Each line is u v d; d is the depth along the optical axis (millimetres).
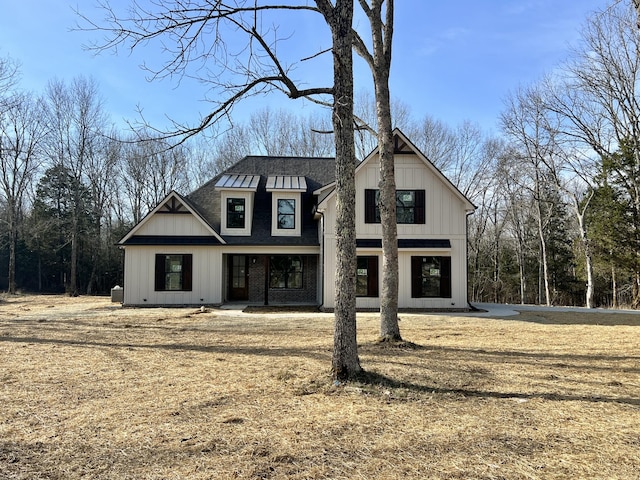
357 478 3268
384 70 9547
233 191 19109
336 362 6102
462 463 3541
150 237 18516
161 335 10586
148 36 6789
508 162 33062
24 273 37406
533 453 3756
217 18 6551
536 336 10734
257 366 7066
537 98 37125
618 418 4691
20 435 4102
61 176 34469
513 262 37281
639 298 25438
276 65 6211
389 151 9438
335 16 6211
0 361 7422
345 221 6102
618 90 25375
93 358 7699
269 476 3289
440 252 17172
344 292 6090
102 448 3805
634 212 25000
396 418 4637
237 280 21188
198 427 4324
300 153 36312
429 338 10359
